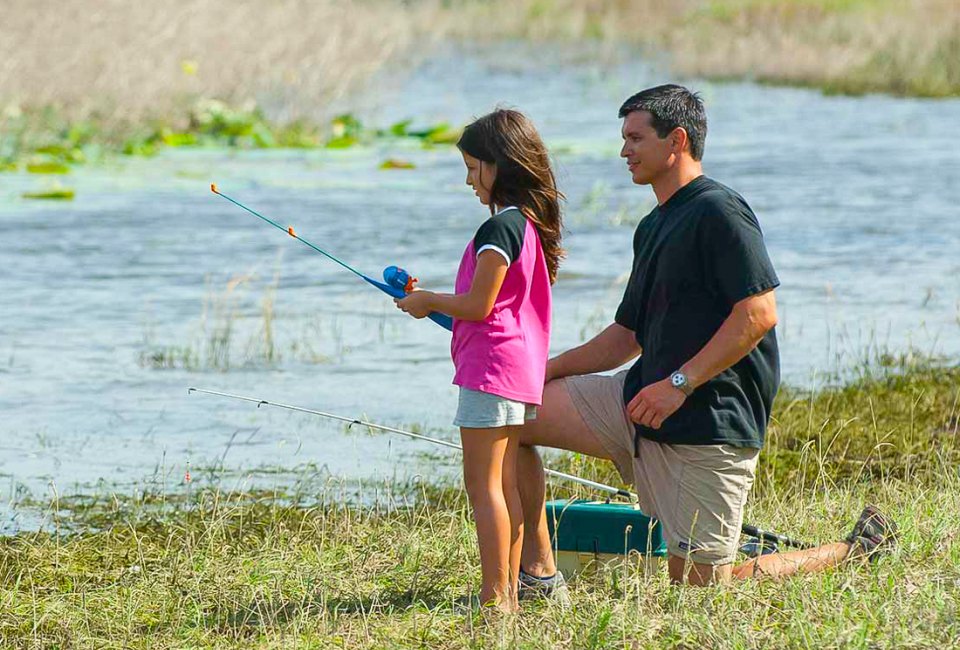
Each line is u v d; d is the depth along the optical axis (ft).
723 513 61.31
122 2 234.17
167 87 228.63
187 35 237.66
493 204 60.95
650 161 62.08
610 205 175.01
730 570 61.93
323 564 68.74
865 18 365.61
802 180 192.65
